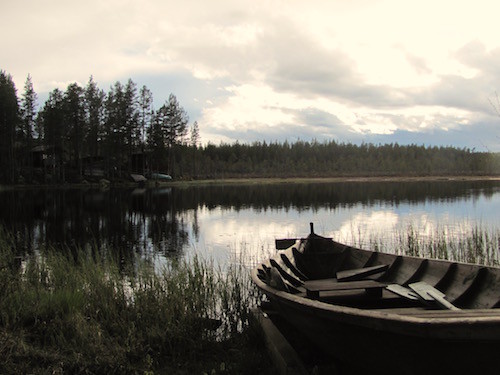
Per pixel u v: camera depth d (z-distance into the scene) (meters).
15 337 5.37
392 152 141.12
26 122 65.44
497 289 4.71
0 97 61.88
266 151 131.00
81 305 6.76
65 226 23.64
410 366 3.63
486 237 12.77
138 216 28.75
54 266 9.41
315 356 5.15
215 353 5.62
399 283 6.07
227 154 125.00
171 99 80.00
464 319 3.14
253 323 6.08
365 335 3.74
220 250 15.83
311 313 4.19
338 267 7.70
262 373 4.90
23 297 6.62
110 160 71.19
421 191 56.84
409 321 3.28
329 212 30.95
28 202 38.75
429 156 137.12
